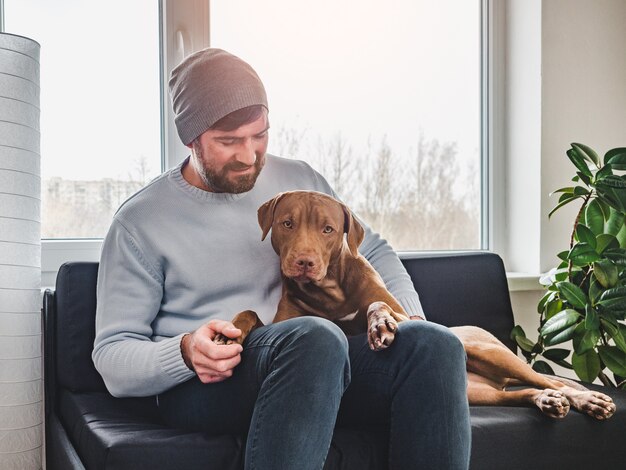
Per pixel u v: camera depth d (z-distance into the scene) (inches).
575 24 109.7
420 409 52.7
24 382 69.3
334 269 65.9
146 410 65.7
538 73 107.6
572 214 110.0
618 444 67.7
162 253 64.9
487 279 88.7
